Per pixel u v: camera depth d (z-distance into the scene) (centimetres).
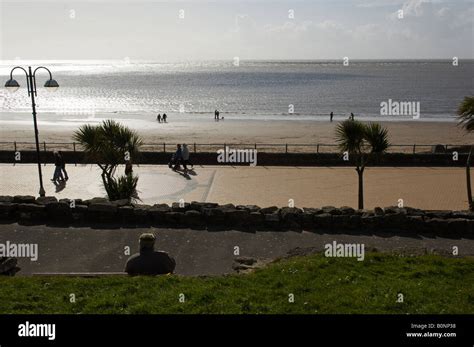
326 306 827
